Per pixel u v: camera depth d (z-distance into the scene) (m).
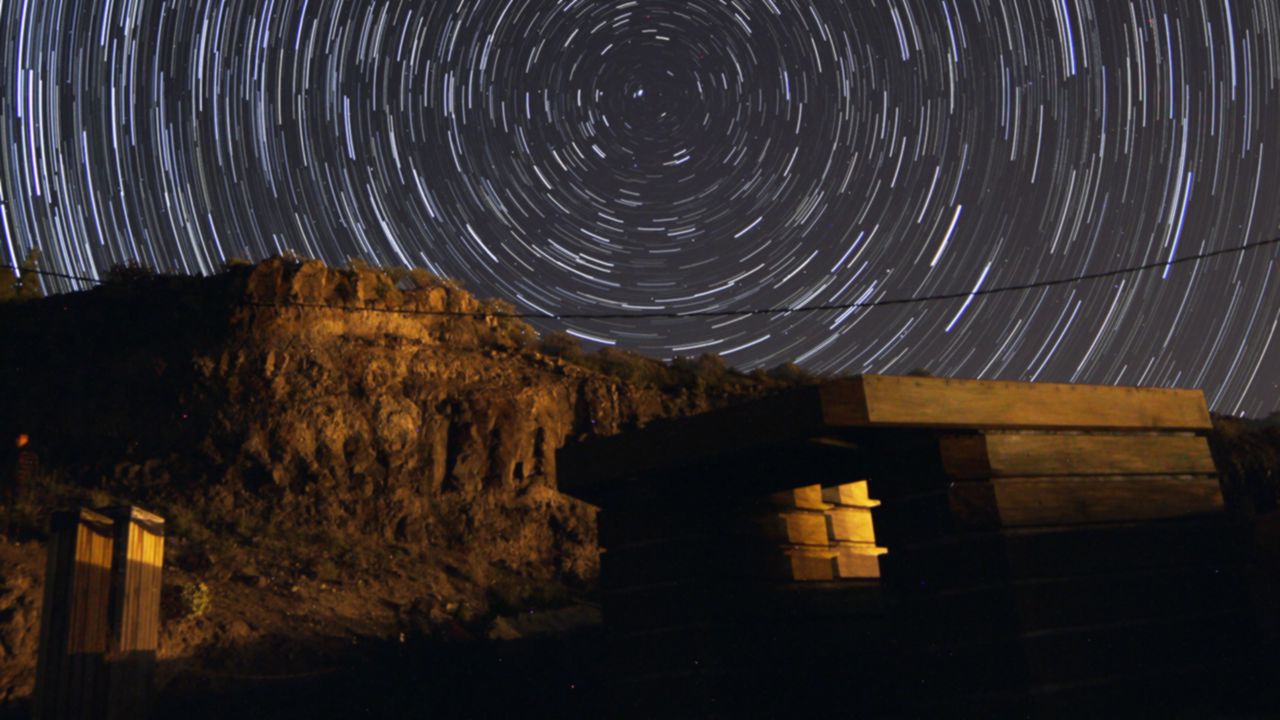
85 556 9.40
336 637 15.42
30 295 28.50
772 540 8.64
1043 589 6.53
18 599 13.66
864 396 6.59
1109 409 7.41
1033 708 6.16
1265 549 7.86
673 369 34.91
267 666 13.96
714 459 7.38
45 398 23.42
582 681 13.63
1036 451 7.04
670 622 7.82
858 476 8.00
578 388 28.98
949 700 6.53
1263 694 7.09
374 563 20.16
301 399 23.95
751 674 7.86
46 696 8.65
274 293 25.86
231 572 17.52
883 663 8.72
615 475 8.01
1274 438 31.47
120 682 9.54
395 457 24.14
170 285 27.23
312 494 22.53
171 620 14.42
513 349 29.97
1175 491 7.50
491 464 25.17
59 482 21.02
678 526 8.00
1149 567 7.06
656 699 7.70
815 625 8.59
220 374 23.91
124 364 24.28
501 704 12.95
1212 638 7.12
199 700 12.61
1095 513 7.00
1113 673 6.54
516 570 22.62
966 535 6.63
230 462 22.48
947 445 6.83
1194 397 7.93
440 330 28.77
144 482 21.67
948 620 6.63
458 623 17.52
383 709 12.57
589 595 21.91
